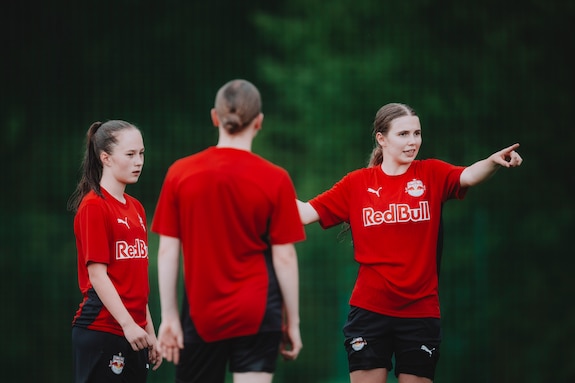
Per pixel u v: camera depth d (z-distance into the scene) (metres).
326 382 62.03
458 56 63.56
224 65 73.12
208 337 16.50
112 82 72.00
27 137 69.81
